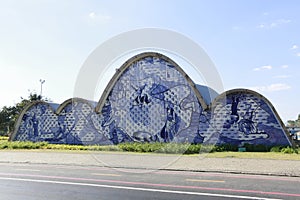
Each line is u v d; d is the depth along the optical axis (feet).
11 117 172.86
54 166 42.45
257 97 71.31
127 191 25.20
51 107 92.79
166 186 27.25
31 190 25.68
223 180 30.40
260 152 62.95
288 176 33.01
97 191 25.25
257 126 70.49
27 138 94.89
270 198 22.59
